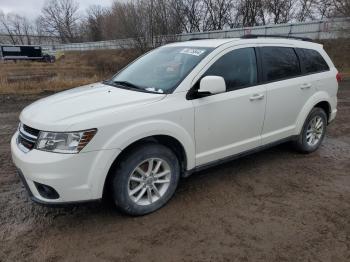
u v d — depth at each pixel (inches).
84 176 115.7
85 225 128.2
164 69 154.7
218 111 146.6
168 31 1082.1
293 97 179.9
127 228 126.3
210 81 133.3
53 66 1378.0
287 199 148.7
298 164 188.1
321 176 172.7
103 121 116.8
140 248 115.3
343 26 892.6
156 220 131.6
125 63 1001.5
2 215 134.9
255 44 166.4
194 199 147.6
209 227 127.0
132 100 130.7
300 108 187.2
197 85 141.3
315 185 162.7
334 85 207.3
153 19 1055.6
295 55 186.1
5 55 1940.2
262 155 201.5
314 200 148.1
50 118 119.3
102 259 110.0
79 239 119.9
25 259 109.7
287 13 1588.3
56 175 112.5
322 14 1243.8
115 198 126.2
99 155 116.3
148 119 126.1
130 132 121.1
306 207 142.0
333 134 248.7
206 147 147.6
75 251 113.7
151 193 136.0
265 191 155.9
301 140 195.0
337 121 287.9
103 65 1043.9
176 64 153.6
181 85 138.3
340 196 152.0
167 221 130.9
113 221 130.7
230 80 152.7
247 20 1627.7
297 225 128.8
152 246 116.3
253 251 113.9
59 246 116.3
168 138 136.3
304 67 189.9
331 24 920.9
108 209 139.1
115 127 118.8
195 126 140.4
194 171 146.6
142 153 127.5
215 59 148.7
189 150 140.6
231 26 1690.5
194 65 145.2
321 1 1123.3
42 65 1491.1
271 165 186.1
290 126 185.3
